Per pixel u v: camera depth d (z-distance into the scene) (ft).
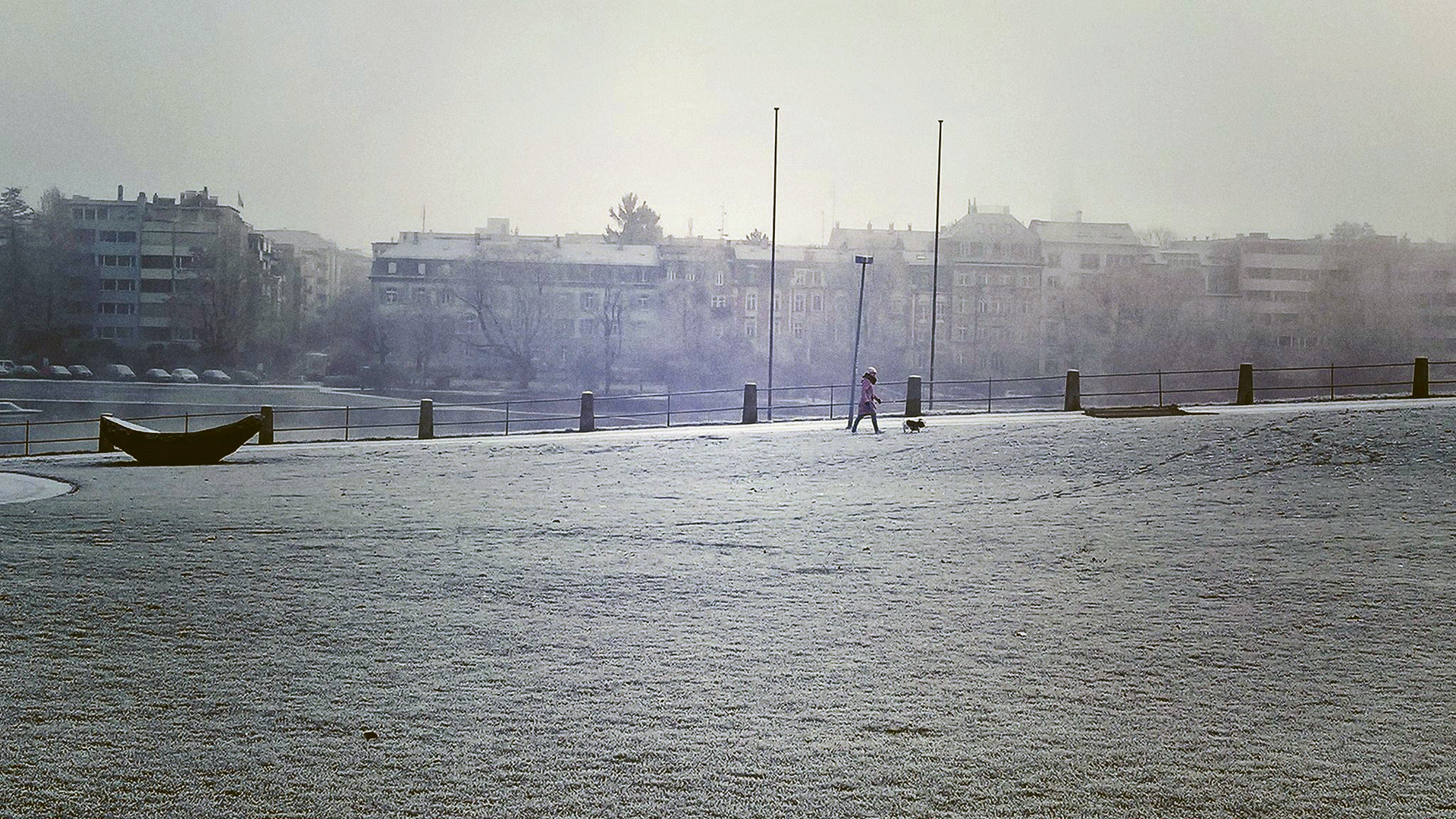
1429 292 395.14
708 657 31.96
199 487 80.02
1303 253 396.37
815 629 35.45
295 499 71.41
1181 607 38.17
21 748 24.30
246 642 33.53
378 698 28.04
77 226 405.59
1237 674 29.99
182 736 25.14
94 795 21.84
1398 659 31.35
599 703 27.71
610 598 40.24
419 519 61.31
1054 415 132.05
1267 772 23.11
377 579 43.39
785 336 380.58
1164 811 21.31
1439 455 78.59
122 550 50.14
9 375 372.58
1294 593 39.99
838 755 24.17
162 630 34.81
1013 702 27.73
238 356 407.03
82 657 31.53
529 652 32.53
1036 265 385.50
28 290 397.80
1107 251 390.21
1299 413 107.55
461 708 27.25
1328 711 26.86
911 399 134.92
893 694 28.45
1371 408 111.04
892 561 47.57
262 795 21.91
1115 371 374.84
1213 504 63.10
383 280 380.99
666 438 117.50
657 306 376.27
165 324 405.18
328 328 424.05
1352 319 386.73
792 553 49.80
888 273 383.65
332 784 22.48
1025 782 22.67
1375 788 22.30
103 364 390.83
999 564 46.60
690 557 48.67
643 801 21.80
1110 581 42.78
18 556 48.26
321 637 34.14
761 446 106.32
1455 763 23.57
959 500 67.97
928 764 23.62
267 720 26.21
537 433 139.95
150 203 414.62
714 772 23.22
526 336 362.53
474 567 46.14
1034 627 35.47
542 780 22.81
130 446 103.50
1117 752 24.29
